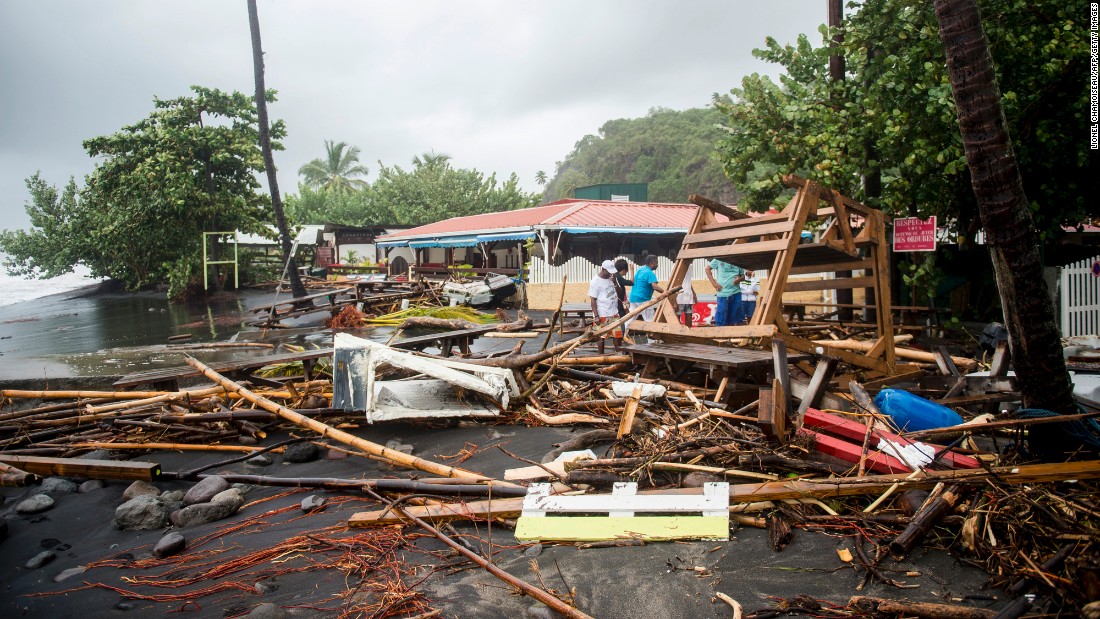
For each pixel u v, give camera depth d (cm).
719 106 1164
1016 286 443
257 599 381
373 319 1808
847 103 995
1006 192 432
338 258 4044
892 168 1046
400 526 458
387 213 5388
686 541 408
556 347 760
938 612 313
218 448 673
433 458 606
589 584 369
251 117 3130
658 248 2581
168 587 407
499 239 2523
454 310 1884
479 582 380
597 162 9131
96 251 3866
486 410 695
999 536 368
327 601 371
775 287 677
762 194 1197
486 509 457
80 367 1003
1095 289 1079
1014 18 882
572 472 487
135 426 709
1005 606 321
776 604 338
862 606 324
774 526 411
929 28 873
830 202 734
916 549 379
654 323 796
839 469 464
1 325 2477
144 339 1812
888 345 750
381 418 650
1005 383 618
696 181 7331
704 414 602
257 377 838
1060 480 383
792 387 617
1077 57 829
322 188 5762
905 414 529
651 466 491
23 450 666
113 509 550
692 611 338
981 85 428
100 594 404
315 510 506
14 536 505
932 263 974
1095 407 523
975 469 405
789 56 1162
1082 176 952
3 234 4203
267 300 2792
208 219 3080
